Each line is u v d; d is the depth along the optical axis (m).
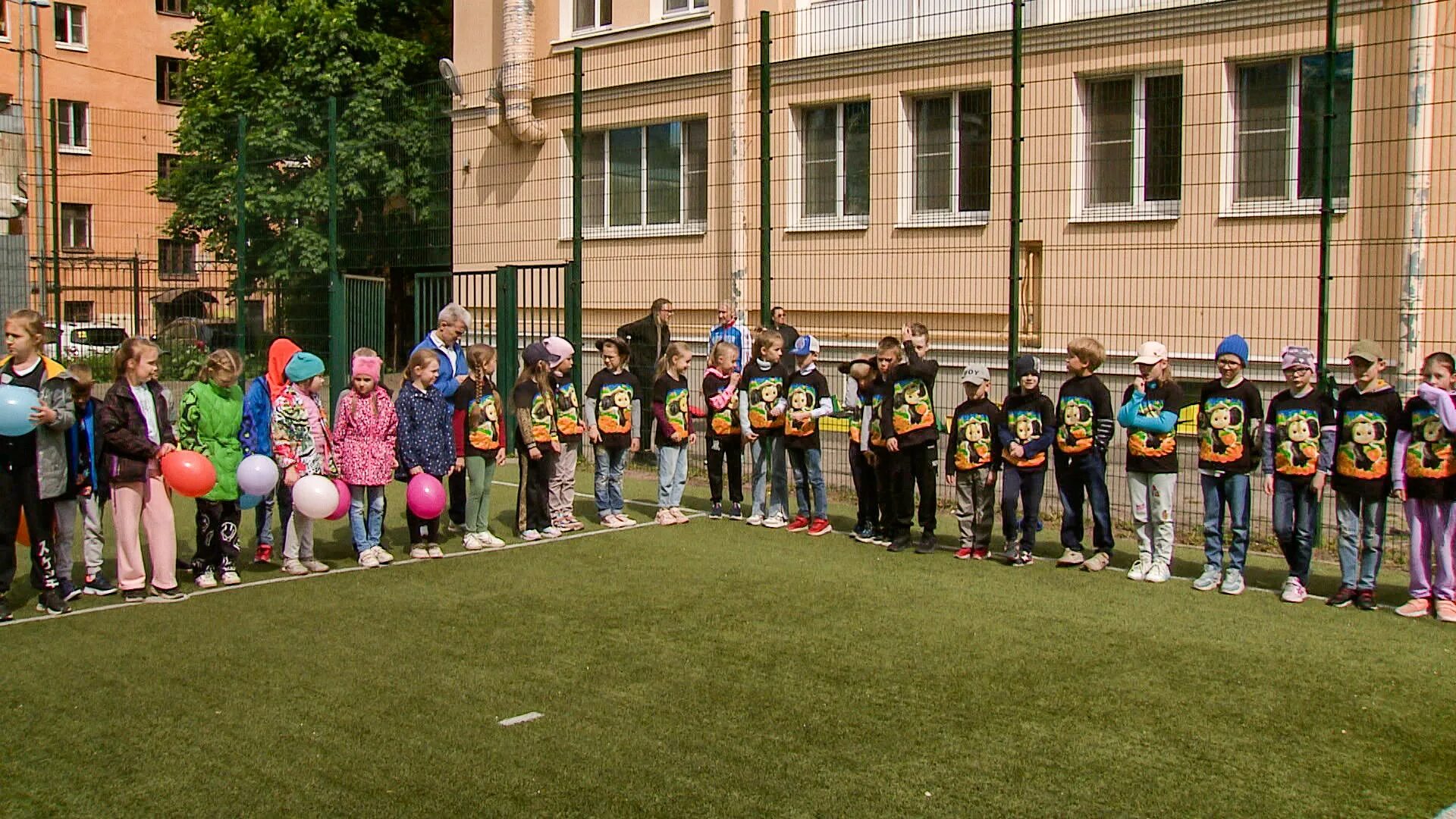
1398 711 5.58
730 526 10.07
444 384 9.93
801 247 15.09
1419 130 10.26
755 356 10.12
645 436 13.13
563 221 17.06
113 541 9.49
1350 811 4.54
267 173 16.34
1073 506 8.44
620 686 5.87
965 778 4.79
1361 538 7.42
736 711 5.52
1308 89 11.51
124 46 36.12
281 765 4.93
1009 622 7.00
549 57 17.70
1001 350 12.05
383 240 15.55
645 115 16.48
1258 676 6.05
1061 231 13.11
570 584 7.96
